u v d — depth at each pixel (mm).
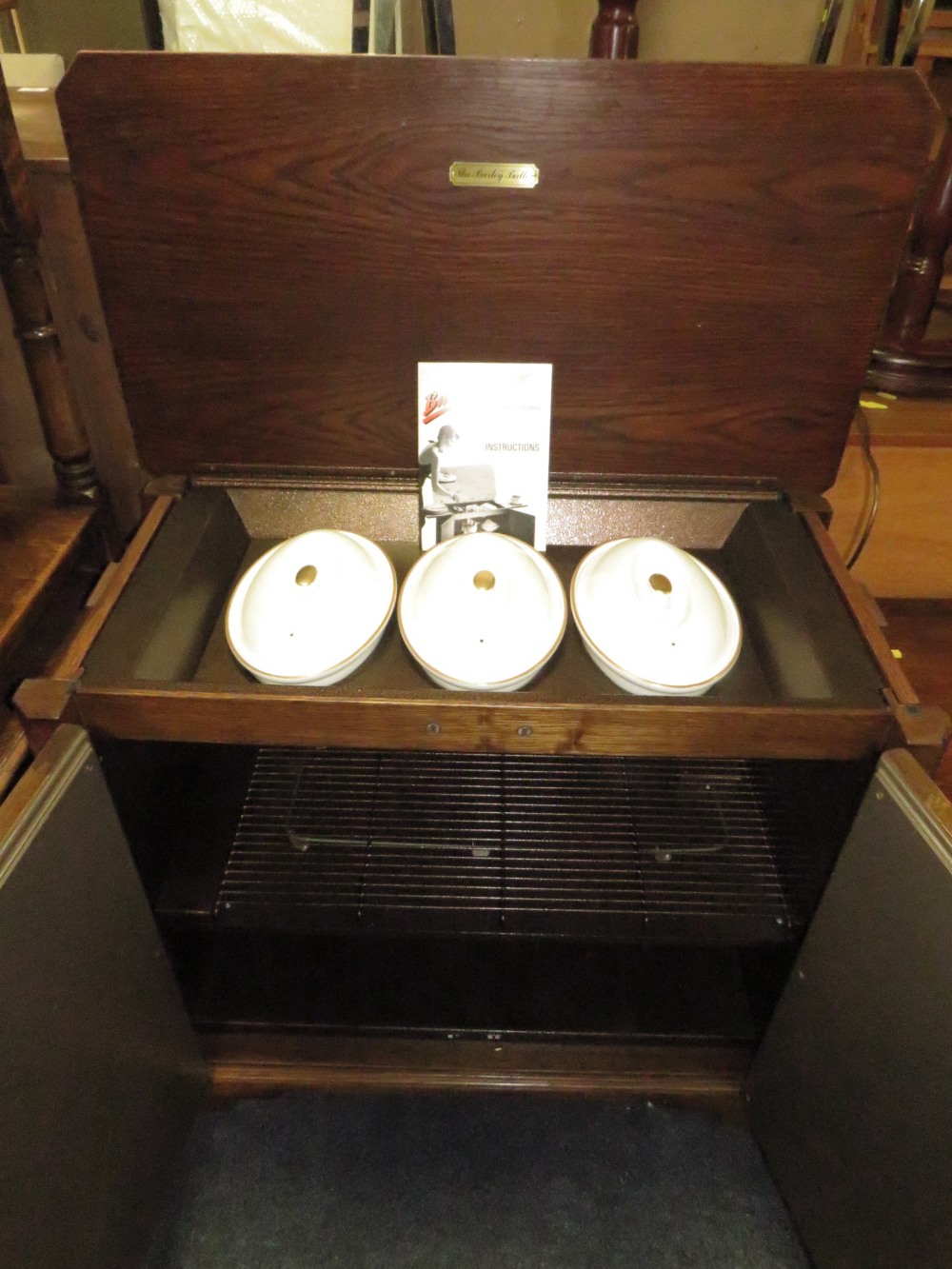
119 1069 799
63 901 672
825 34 901
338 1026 1007
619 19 907
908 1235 701
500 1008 1024
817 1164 854
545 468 896
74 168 764
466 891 905
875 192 772
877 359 1161
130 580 807
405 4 1051
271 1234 949
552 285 823
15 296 871
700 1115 1047
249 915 881
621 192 775
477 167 762
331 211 785
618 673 768
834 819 783
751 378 875
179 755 952
